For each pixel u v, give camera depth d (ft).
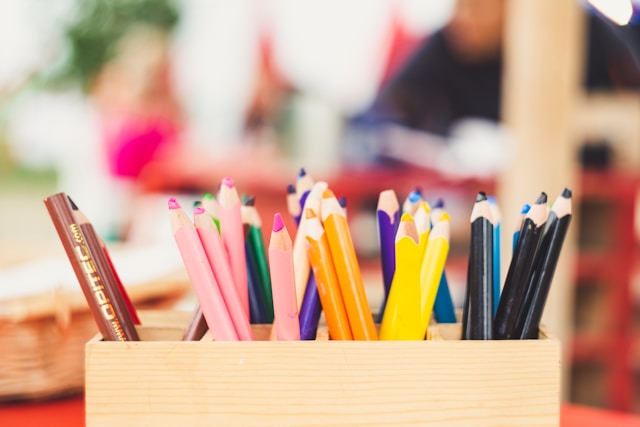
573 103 6.45
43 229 8.38
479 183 7.16
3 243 3.18
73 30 7.96
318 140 7.91
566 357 6.17
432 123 7.65
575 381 6.25
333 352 1.60
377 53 7.81
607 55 6.58
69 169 8.27
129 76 7.98
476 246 1.68
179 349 1.61
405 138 7.64
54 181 8.34
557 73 6.34
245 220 1.84
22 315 2.10
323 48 7.90
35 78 8.09
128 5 7.89
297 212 1.94
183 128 8.05
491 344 1.61
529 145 6.42
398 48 7.72
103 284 1.72
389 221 1.80
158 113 8.00
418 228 1.74
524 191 6.44
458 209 7.07
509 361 1.61
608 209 6.22
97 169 8.13
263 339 1.82
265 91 8.04
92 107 8.13
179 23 7.97
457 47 7.54
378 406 1.60
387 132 7.74
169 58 8.01
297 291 1.76
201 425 1.61
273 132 8.02
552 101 6.37
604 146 6.59
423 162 7.38
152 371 1.61
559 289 6.14
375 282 6.21
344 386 1.60
